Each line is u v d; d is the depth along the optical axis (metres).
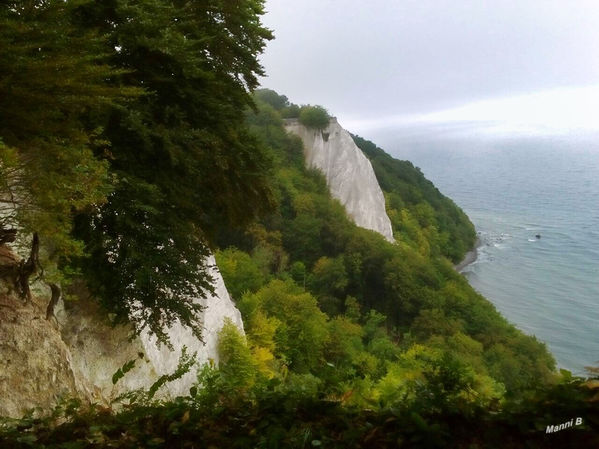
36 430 4.23
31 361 6.59
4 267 7.61
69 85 6.08
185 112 10.83
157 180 10.33
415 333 62.47
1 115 5.71
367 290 69.81
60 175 6.01
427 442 3.27
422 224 117.31
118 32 9.20
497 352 58.19
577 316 103.81
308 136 94.75
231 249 51.59
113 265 9.74
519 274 127.62
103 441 3.86
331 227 73.62
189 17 11.51
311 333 38.09
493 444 3.25
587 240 168.62
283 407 4.03
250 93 13.69
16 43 5.59
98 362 10.71
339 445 3.43
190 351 17.08
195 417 4.04
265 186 13.42
